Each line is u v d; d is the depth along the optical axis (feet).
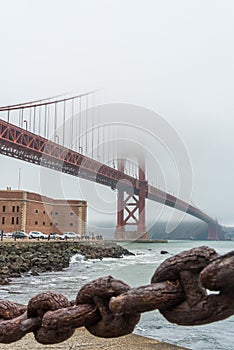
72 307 3.87
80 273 58.75
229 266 2.75
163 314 3.26
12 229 123.13
